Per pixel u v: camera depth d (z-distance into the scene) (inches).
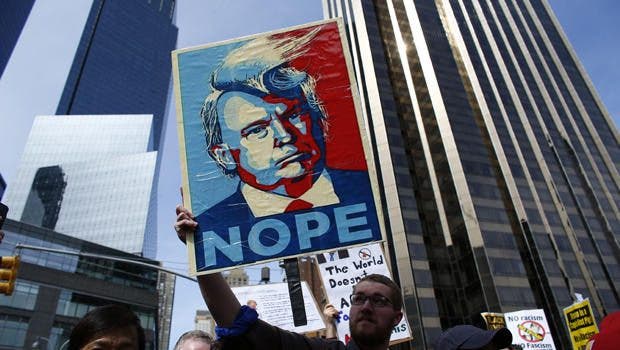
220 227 161.2
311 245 158.4
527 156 2610.7
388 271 285.4
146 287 2677.2
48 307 2209.6
